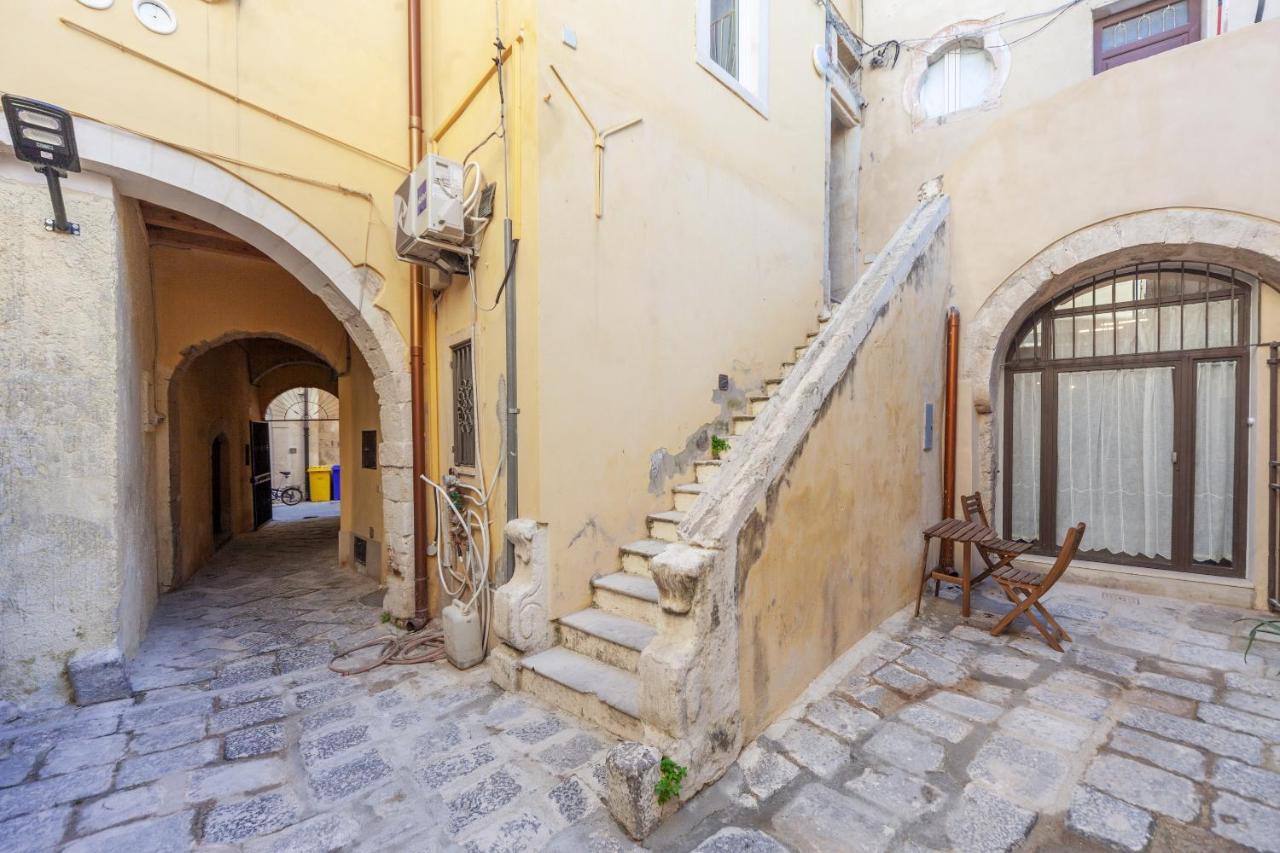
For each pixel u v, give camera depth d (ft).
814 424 10.64
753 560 9.02
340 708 10.88
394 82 15.40
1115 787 7.77
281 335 21.25
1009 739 8.96
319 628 15.62
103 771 8.84
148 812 7.87
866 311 12.74
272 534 32.55
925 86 26.03
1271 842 6.70
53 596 10.91
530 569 11.66
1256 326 14.53
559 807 7.83
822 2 22.63
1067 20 22.56
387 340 15.20
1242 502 14.76
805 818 7.39
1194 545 15.51
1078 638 12.76
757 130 18.40
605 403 13.05
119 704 11.03
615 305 13.26
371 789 8.33
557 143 11.89
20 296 10.52
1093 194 15.46
